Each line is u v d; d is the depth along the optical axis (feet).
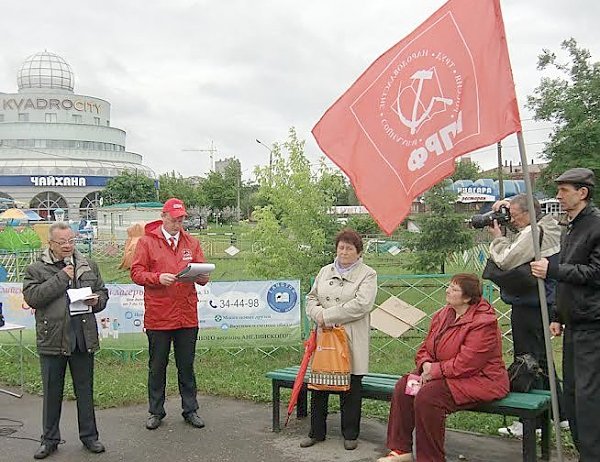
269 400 23.48
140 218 139.03
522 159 14.35
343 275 18.30
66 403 23.68
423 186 14.75
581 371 14.78
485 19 14.47
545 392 17.16
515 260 17.43
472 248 67.46
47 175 241.14
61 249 18.25
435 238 64.18
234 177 247.50
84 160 255.29
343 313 17.70
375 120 15.31
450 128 14.60
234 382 25.71
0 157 247.29
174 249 20.74
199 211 260.62
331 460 17.74
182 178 302.25
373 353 31.04
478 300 16.87
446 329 16.98
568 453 17.78
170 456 18.33
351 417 18.47
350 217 51.08
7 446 19.38
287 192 39.55
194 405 21.08
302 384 19.90
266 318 29.99
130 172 243.19
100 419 21.81
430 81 14.88
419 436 16.16
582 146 82.43
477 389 16.14
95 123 275.59
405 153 14.97
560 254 15.74
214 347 29.84
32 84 265.34
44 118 261.85
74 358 18.66
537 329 17.99
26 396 24.94
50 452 18.57
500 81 14.21
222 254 106.93
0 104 259.39
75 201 246.47
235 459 17.99
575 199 15.10
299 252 39.19
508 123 14.12
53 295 17.97
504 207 18.02
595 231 14.61
